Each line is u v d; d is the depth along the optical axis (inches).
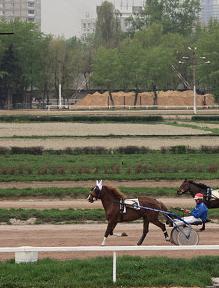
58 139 2255.2
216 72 4303.6
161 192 1256.2
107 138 2282.2
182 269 652.7
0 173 1510.8
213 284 620.7
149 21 6397.6
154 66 4714.6
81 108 4414.4
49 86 5236.2
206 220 863.7
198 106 4411.9
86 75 5595.5
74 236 892.6
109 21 6250.0
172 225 796.6
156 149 1927.9
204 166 1581.0
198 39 5093.5
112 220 794.8
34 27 4918.8
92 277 619.8
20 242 853.8
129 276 626.5
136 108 4384.8
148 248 625.3
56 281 608.7
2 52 4687.5
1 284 597.3
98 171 1534.2
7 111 4131.4
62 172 1517.0
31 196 1247.5
